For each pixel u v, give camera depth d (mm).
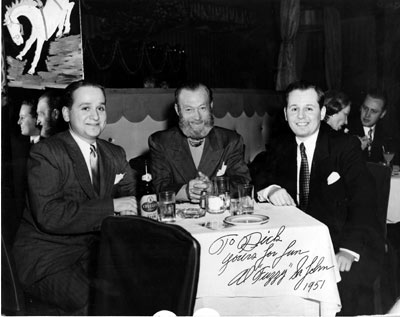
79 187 1790
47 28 2418
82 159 1806
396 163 3326
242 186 1700
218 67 5605
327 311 1480
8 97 2242
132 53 4379
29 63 2352
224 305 1538
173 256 980
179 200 2072
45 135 2445
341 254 1798
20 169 2238
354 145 2004
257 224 1491
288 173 2104
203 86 2287
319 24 5363
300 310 1535
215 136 2383
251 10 5117
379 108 3303
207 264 1421
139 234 1072
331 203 1968
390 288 1976
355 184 1916
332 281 1460
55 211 1661
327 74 5223
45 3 2393
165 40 5363
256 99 4090
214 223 1554
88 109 1836
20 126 2293
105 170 1901
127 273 1082
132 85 4316
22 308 1478
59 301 1600
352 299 1825
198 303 1530
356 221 1833
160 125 3373
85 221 1663
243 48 5359
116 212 1722
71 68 2535
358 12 4945
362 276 1820
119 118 3156
